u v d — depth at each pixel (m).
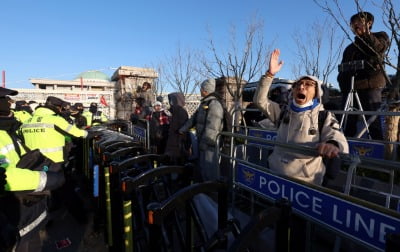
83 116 7.56
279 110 2.26
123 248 2.29
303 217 1.64
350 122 4.06
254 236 1.19
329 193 1.44
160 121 5.84
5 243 1.68
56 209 3.94
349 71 3.97
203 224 2.09
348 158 1.55
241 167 2.33
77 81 25.84
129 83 15.09
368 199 2.77
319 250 2.14
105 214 2.91
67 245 3.07
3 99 1.99
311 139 1.87
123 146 3.30
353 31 3.52
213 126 3.38
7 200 1.82
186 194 1.58
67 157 4.48
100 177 3.11
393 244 0.92
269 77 2.18
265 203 2.81
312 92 1.92
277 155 2.11
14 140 2.09
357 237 1.30
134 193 2.35
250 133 4.34
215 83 3.83
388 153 3.05
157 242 1.50
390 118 3.33
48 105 3.74
